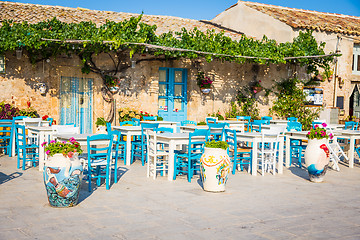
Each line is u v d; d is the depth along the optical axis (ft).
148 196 21.76
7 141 37.70
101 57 45.21
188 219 17.56
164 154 26.86
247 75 53.83
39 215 17.71
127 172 28.96
